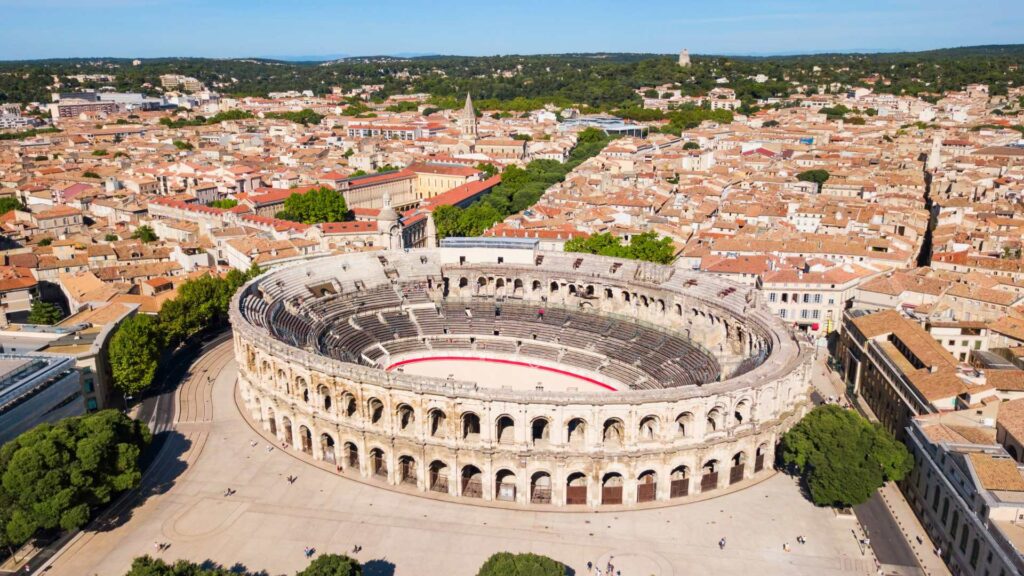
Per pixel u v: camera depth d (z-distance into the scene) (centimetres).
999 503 9056
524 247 19075
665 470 11300
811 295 18250
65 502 9838
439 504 11406
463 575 9769
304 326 15612
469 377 15775
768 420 11862
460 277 18838
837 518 11044
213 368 16500
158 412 14350
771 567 9988
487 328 17525
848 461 10644
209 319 18225
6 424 11069
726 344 15138
